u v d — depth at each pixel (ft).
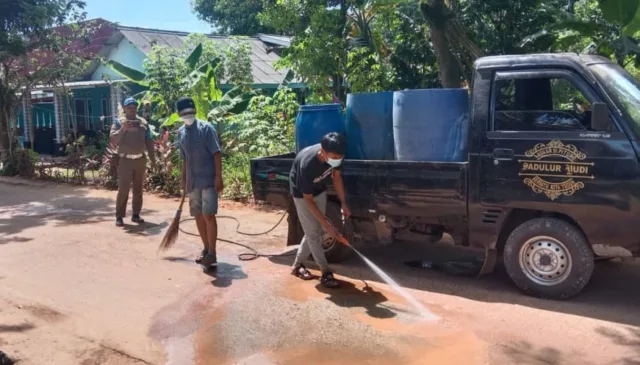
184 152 21.42
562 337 15.17
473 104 18.19
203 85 43.37
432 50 37.11
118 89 58.29
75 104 70.38
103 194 39.55
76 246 25.16
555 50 34.45
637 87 17.29
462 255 22.82
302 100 55.11
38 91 63.72
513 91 17.79
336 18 37.76
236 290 19.43
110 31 65.36
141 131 28.89
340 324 16.46
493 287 19.03
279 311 17.51
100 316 17.38
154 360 14.52
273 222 29.43
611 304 17.29
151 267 22.11
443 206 18.86
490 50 33.73
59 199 37.68
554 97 18.19
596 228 16.66
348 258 22.47
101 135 60.08
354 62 37.35
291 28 40.60
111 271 21.65
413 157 19.85
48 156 68.54
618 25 30.25
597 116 16.16
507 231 18.69
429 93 19.44
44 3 49.08
